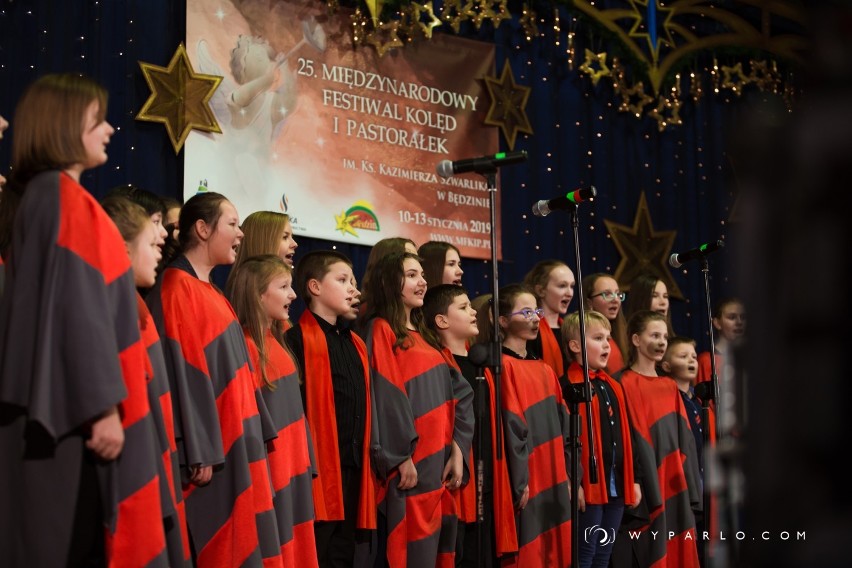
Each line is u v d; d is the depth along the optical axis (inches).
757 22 289.4
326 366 129.2
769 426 26.9
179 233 115.5
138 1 188.2
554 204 139.8
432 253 164.7
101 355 77.8
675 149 273.0
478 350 128.3
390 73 222.4
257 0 202.7
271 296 121.6
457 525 141.9
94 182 178.5
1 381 77.7
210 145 192.2
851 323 26.1
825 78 26.6
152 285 99.9
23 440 78.7
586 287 190.1
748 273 27.7
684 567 170.2
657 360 180.7
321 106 209.6
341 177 210.5
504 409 148.9
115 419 78.8
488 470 146.6
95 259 80.1
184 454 102.1
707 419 157.3
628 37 262.1
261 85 201.0
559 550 149.9
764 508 27.0
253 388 110.5
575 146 253.9
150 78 185.6
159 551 81.7
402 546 132.9
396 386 135.9
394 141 220.5
